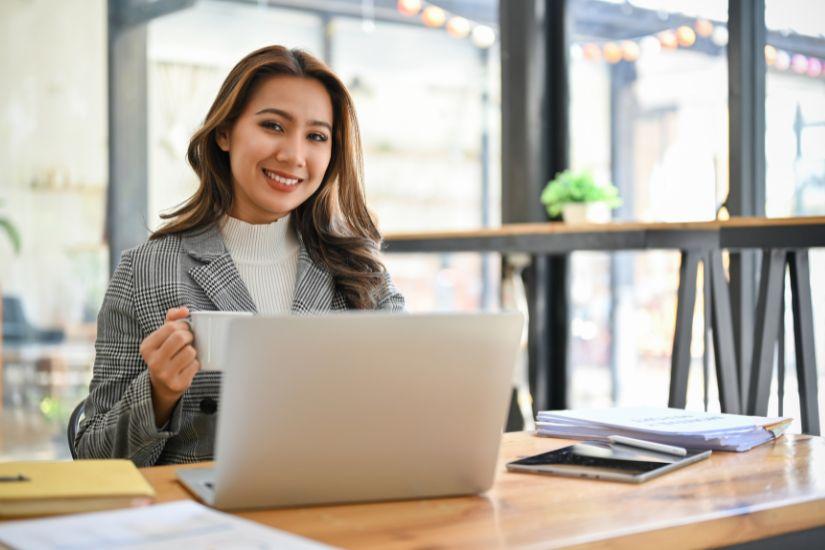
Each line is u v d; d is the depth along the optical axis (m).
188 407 1.67
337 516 1.11
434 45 4.34
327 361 1.09
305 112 1.80
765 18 3.09
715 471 1.32
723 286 2.59
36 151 4.44
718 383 2.60
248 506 1.13
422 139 4.41
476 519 1.09
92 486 1.10
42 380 4.46
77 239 4.52
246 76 1.78
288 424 1.10
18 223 4.42
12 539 0.93
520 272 3.81
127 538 0.93
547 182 3.82
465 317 1.14
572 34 3.77
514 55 3.80
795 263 2.38
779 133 3.05
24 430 4.43
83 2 4.48
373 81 4.48
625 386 3.67
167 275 1.75
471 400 1.17
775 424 1.57
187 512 1.03
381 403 1.13
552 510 1.12
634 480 1.25
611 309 3.70
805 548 1.17
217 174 1.86
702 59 3.30
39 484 1.10
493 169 4.21
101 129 4.53
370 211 2.00
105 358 1.73
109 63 4.52
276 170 1.80
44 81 4.45
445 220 4.37
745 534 1.11
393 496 1.18
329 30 4.48
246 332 1.06
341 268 1.91
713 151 3.26
